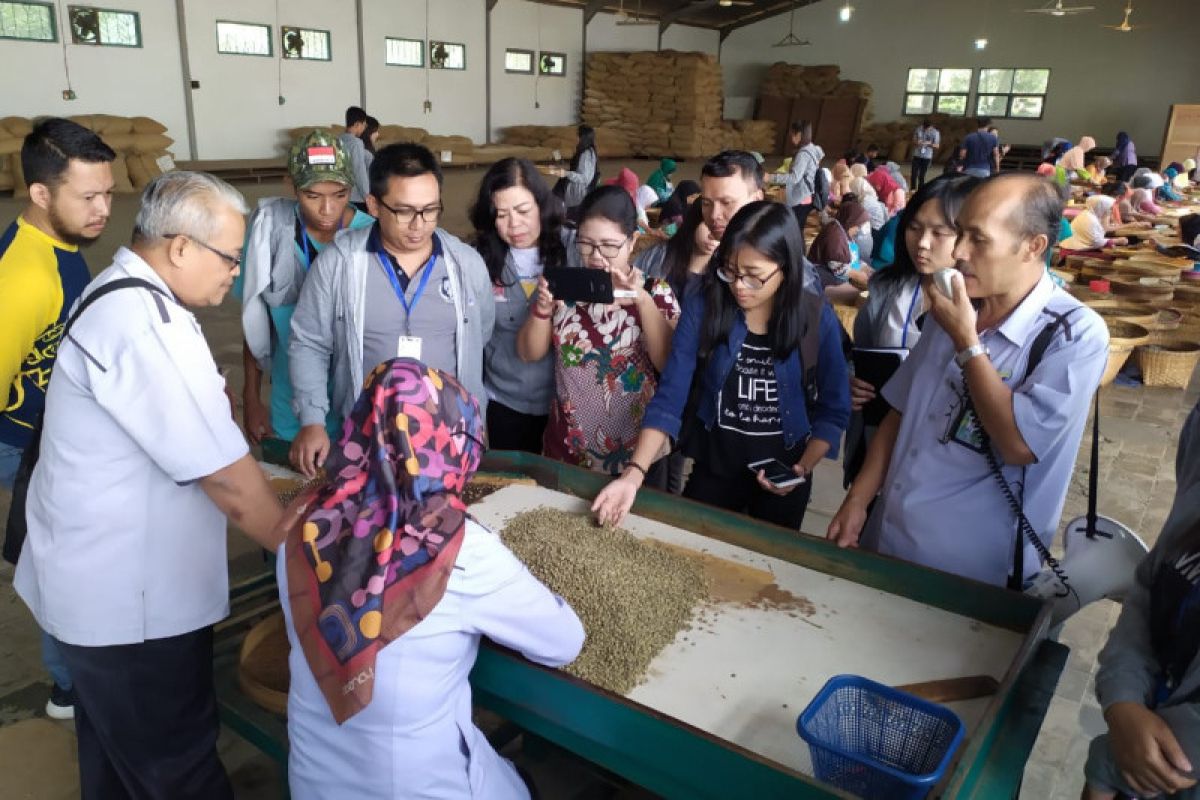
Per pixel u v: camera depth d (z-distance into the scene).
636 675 1.45
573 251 2.62
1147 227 8.25
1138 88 18.89
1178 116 15.31
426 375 1.22
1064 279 5.59
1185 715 1.16
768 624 1.61
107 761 1.74
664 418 2.10
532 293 2.56
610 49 19.64
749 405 2.17
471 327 2.31
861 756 1.14
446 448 1.22
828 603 1.69
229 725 1.74
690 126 18.33
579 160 10.19
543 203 2.53
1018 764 1.24
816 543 1.79
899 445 1.82
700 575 1.76
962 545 1.74
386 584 1.16
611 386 2.39
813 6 21.38
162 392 1.39
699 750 1.22
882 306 2.46
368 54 14.90
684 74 18.22
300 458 2.16
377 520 1.18
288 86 13.88
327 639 1.16
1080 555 1.77
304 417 2.21
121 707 1.56
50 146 2.02
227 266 1.52
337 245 2.21
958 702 1.40
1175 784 1.15
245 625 2.03
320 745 1.23
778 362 2.12
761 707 1.39
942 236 2.09
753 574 1.79
